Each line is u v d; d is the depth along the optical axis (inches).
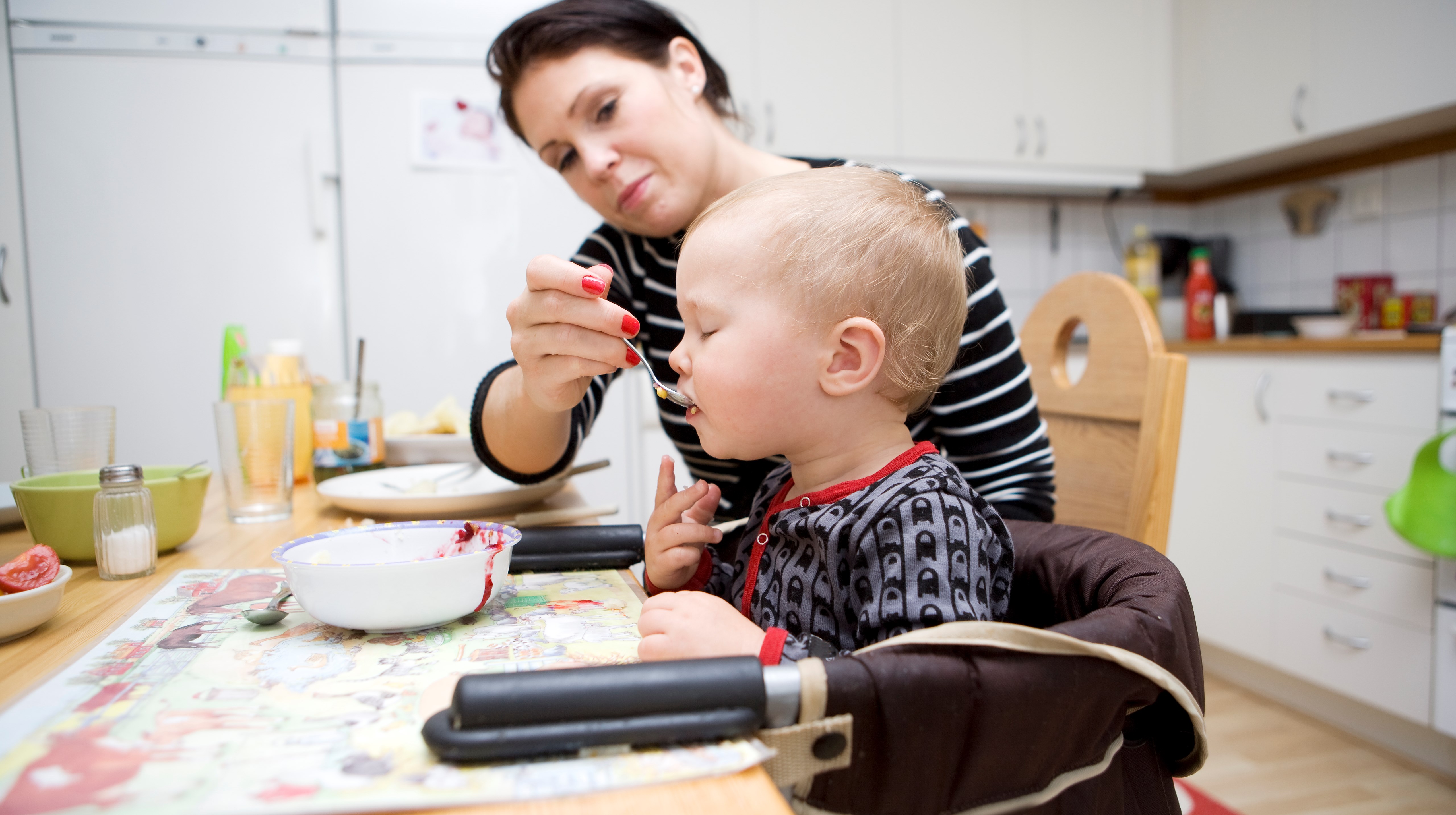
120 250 77.0
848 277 23.6
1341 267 97.9
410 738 14.0
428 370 81.5
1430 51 76.8
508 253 82.1
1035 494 32.8
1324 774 67.2
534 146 39.1
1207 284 101.3
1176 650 17.3
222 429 35.0
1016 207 112.5
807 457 25.7
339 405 44.9
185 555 28.9
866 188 25.7
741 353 23.6
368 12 79.0
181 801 11.9
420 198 80.5
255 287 79.0
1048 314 42.4
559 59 35.4
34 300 76.1
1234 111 97.2
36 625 20.1
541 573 26.8
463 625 20.7
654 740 13.4
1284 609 78.5
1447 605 64.8
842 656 16.2
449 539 23.9
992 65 100.5
